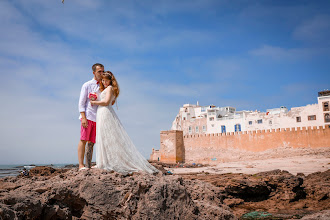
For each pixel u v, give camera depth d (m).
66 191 4.93
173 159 57.22
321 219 6.75
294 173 22.20
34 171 14.91
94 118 6.43
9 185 4.98
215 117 66.06
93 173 5.44
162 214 4.94
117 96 6.54
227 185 12.94
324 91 51.72
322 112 50.53
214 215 5.79
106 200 4.95
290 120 54.41
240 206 12.00
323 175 15.59
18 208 4.11
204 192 6.98
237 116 63.16
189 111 84.94
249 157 49.88
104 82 6.38
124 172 5.82
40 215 4.56
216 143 54.66
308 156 39.31
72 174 5.54
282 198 12.36
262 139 48.97
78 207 5.07
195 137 57.59
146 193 5.07
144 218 4.82
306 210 10.63
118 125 6.26
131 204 4.91
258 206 11.85
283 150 46.00
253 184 12.55
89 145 6.38
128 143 6.30
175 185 5.46
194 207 5.59
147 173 5.77
